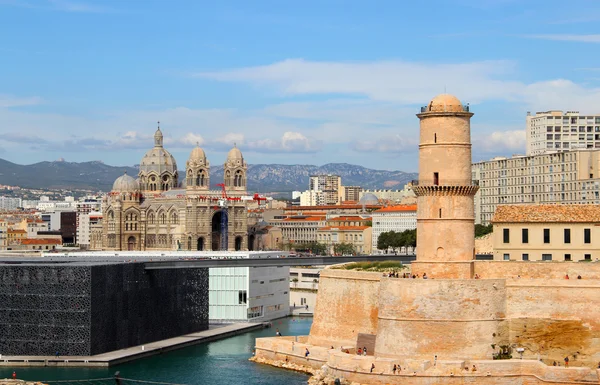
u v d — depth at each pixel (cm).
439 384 17300
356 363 18050
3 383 18800
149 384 19838
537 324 18338
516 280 18538
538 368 17300
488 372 17300
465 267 18750
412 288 18088
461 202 18800
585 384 16975
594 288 18288
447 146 18725
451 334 17938
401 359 17975
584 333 18262
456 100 18962
